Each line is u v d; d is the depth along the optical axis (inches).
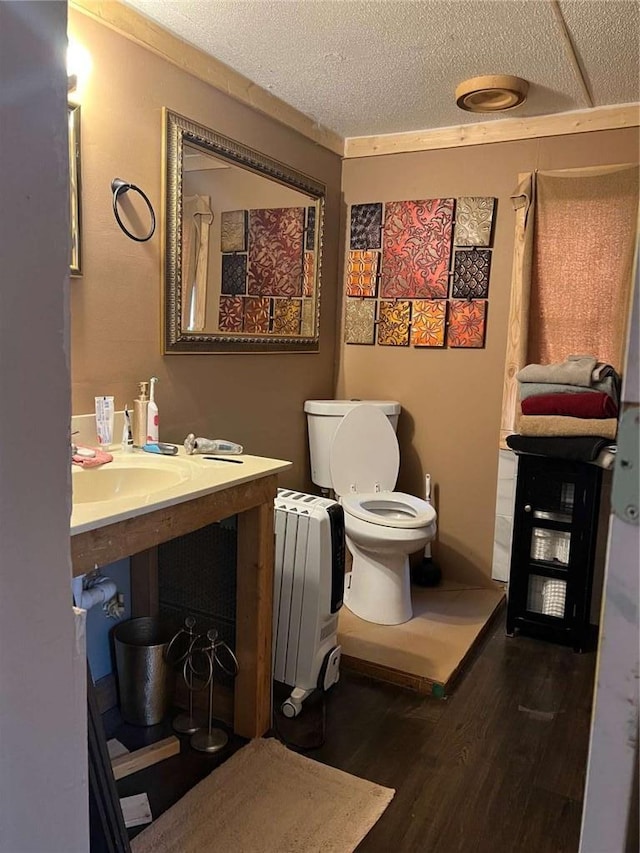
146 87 79.7
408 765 71.9
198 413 94.6
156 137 82.0
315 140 115.6
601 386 98.2
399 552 102.0
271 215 106.6
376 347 128.2
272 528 74.9
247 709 75.6
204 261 92.3
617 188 104.8
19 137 22.2
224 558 77.4
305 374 122.2
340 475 115.3
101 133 74.3
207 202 91.8
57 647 25.5
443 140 117.3
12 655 23.5
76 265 72.6
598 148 106.1
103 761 50.9
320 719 80.5
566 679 92.3
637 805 19.8
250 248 101.6
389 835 61.4
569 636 101.7
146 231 82.0
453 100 103.0
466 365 120.4
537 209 110.6
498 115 110.0
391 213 123.3
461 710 83.7
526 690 89.0
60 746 26.1
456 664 92.0
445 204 118.1
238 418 103.7
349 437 115.6
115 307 78.5
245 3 74.4
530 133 110.4
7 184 22.0
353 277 128.4
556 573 101.4
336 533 83.7
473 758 73.5
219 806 64.1
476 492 122.1
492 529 121.3
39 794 25.2
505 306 116.1
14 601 23.5
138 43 77.7
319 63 89.8
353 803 65.3
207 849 58.9
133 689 76.5
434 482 125.6
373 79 95.0
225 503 66.5
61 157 24.0
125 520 54.2
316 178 118.3
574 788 68.9
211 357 96.2
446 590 121.5
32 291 23.3
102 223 75.7
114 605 77.8
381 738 76.9
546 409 99.2
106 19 73.0
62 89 23.8
